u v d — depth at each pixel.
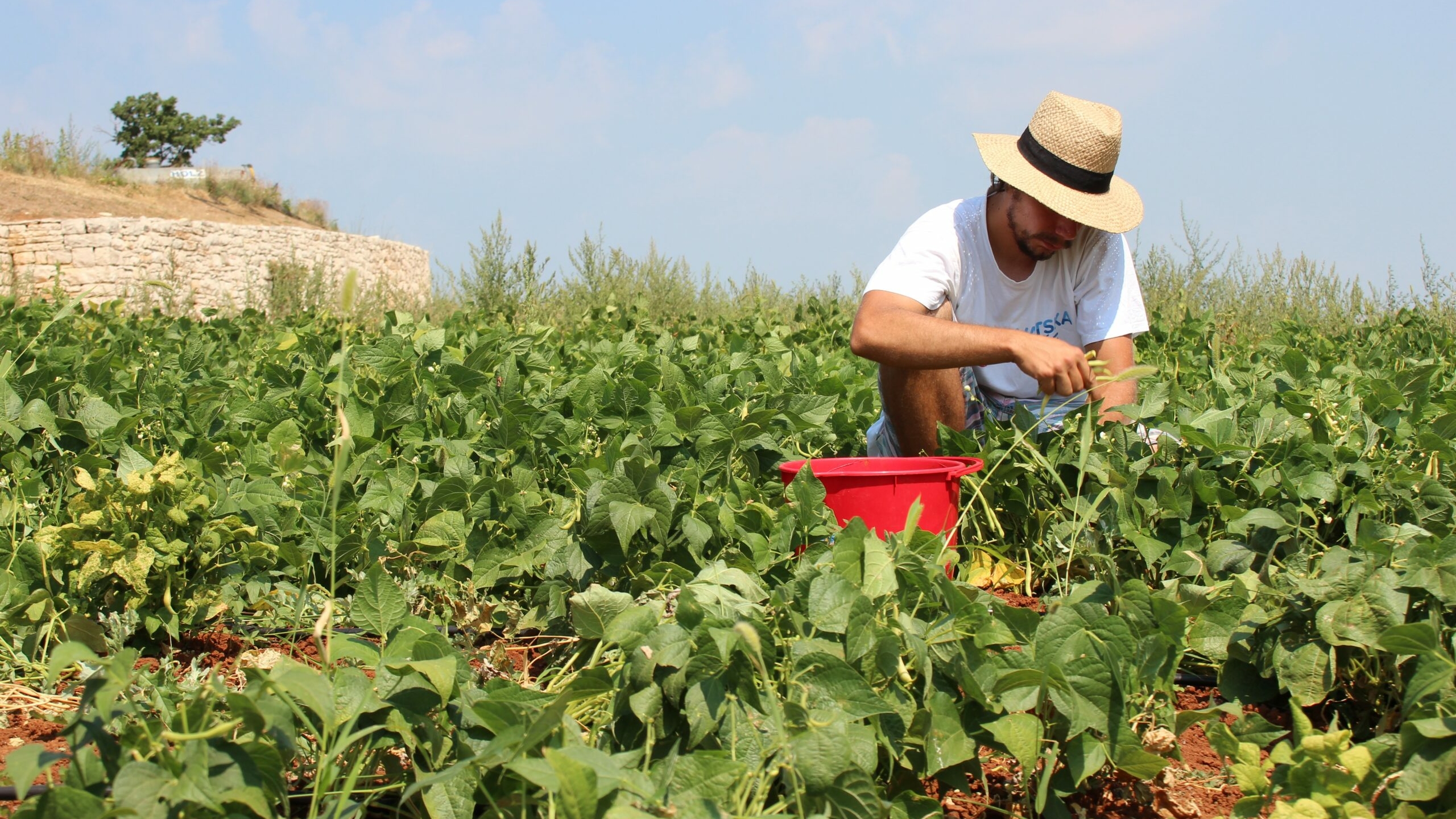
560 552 2.40
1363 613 1.86
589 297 9.88
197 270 24.00
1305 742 1.60
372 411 3.40
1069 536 2.67
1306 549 2.42
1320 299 8.41
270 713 1.43
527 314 9.53
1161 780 1.91
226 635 2.60
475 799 1.63
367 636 2.54
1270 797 1.64
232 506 2.74
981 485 2.87
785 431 3.59
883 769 1.75
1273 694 2.09
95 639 2.35
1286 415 2.79
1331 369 4.01
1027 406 3.45
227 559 2.63
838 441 3.85
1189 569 2.42
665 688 1.59
